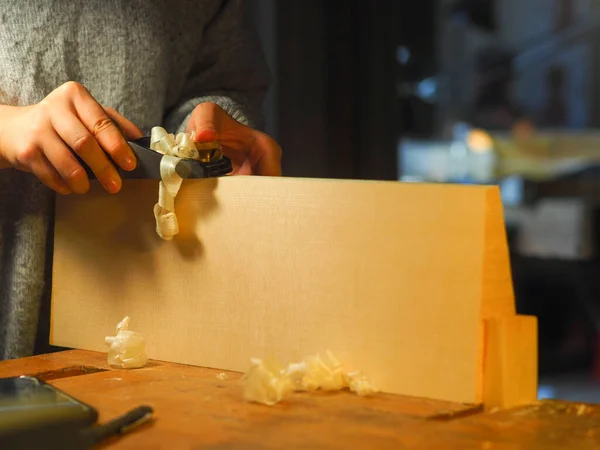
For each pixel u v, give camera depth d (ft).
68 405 2.12
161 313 2.73
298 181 2.51
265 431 2.12
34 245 3.08
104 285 2.84
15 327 3.11
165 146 2.68
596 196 6.89
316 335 2.48
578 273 7.86
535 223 10.64
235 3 3.53
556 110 10.47
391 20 6.68
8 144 2.71
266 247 2.56
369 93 6.60
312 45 6.39
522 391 2.33
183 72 3.45
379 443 2.06
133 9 3.23
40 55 3.10
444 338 2.33
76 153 2.66
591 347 8.03
